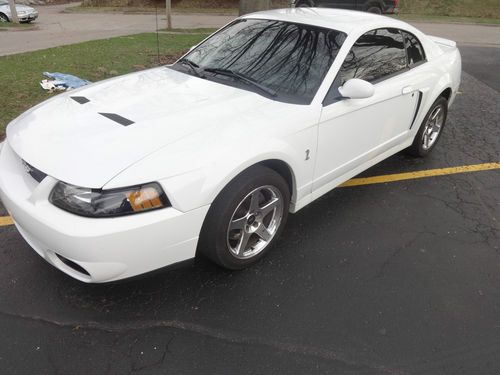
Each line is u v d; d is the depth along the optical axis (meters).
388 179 4.21
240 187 2.50
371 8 17.47
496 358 2.34
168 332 2.40
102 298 2.61
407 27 3.97
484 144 5.16
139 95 2.98
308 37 3.34
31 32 13.43
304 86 3.05
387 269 2.97
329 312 2.58
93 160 2.25
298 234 3.29
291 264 2.96
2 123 4.87
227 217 2.51
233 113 2.74
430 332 2.48
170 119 2.62
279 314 2.55
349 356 2.30
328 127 3.02
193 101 2.88
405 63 3.88
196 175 2.31
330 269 2.94
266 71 3.21
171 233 2.29
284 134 2.71
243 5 8.63
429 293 2.77
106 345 2.31
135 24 16.38
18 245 3.04
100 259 2.17
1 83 6.36
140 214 2.20
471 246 3.26
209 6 23.81
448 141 5.21
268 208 2.79
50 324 2.42
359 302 2.67
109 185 2.14
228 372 2.19
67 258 2.22
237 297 2.66
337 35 3.28
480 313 2.63
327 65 3.12
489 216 3.67
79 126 2.55
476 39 13.73
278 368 2.22
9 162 2.64
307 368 2.22
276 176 2.72
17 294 2.61
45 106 2.96
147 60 8.46
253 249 2.88
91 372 2.16
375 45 3.51
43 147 2.41
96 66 7.74
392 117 3.71
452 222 3.56
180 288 2.71
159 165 2.26
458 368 2.27
